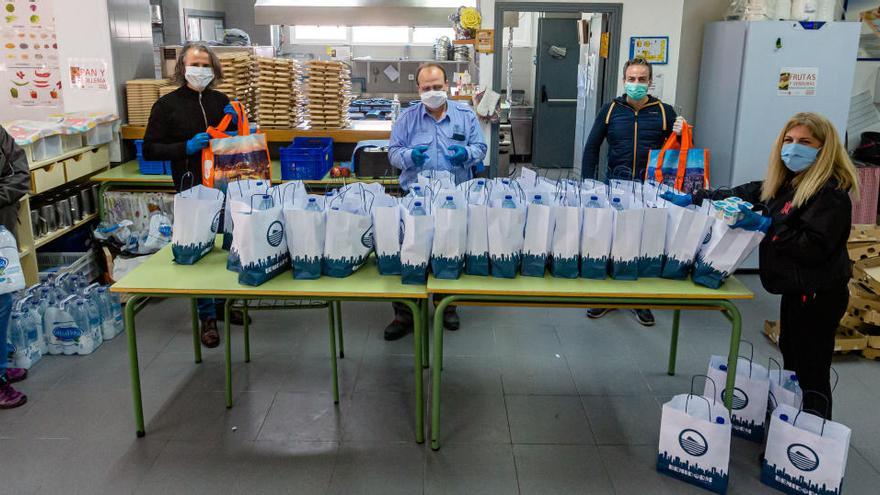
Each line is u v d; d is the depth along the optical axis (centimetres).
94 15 465
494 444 287
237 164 316
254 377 342
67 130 420
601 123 406
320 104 489
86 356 363
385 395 326
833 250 246
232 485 261
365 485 261
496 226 261
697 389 334
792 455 250
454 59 755
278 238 269
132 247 437
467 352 372
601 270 265
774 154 264
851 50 473
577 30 847
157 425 299
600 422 305
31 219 395
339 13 561
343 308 431
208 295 262
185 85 378
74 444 285
